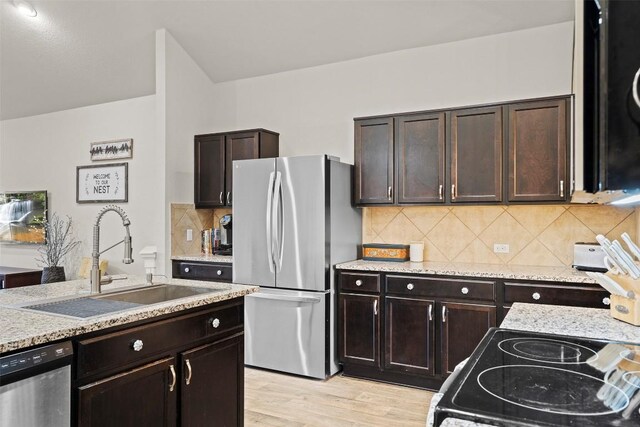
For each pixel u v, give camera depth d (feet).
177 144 14.55
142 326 6.15
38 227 18.85
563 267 11.19
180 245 14.64
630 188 2.25
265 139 14.28
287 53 14.17
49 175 18.88
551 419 2.68
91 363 5.46
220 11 13.10
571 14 11.02
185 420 6.72
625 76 2.26
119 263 17.03
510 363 3.80
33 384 4.83
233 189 12.98
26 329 5.14
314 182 11.75
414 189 11.86
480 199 11.11
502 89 11.94
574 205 11.24
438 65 12.70
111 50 14.92
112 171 17.22
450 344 10.64
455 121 11.39
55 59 15.66
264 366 12.48
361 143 12.55
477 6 11.33
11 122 19.92
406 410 9.88
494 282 10.21
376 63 13.52
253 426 9.12
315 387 11.24
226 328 7.64
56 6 13.61
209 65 15.34
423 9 11.75
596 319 5.58
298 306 11.98
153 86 15.90
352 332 11.77
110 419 5.64
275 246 12.24
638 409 2.82
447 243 12.65
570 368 3.66
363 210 13.66
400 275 11.19
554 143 10.35
